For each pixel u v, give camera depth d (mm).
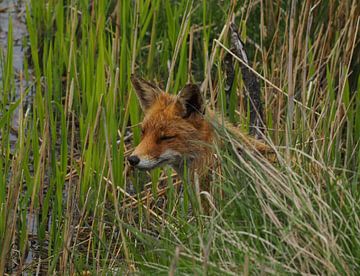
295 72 11211
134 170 12766
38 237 11547
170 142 10750
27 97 15750
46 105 11625
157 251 9094
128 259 9281
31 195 11570
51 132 11812
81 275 10156
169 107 10867
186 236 9344
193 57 16328
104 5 13633
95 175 11820
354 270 8172
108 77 12742
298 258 8188
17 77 16734
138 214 11805
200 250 8688
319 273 8172
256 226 8703
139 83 11156
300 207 8594
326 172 9164
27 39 18234
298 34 12242
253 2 13273
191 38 12828
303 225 8453
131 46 13688
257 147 10625
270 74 13305
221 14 15664
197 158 10836
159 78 15156
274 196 8727
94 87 12062
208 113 10664
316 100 11570
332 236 8172
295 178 8953
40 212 12258
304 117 10578
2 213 10836
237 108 13047
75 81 13547
